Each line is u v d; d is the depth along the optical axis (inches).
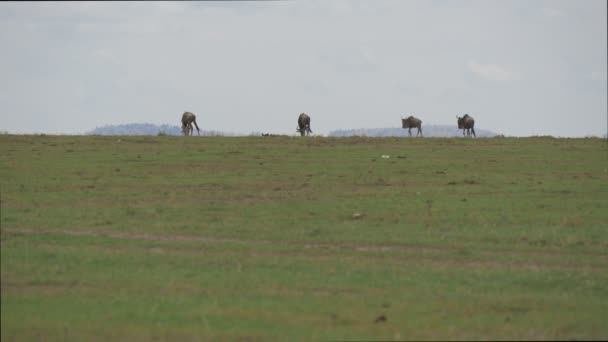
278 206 3644.2
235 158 5019.7
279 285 2400.3
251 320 2091.5
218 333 1996.8
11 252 2677.2
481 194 4001.0
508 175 4579.2
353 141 5856.3
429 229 3223.4
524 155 5319.9
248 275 2493.8
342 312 2181.3
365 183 4286.4
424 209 3602.4
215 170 4613.7
